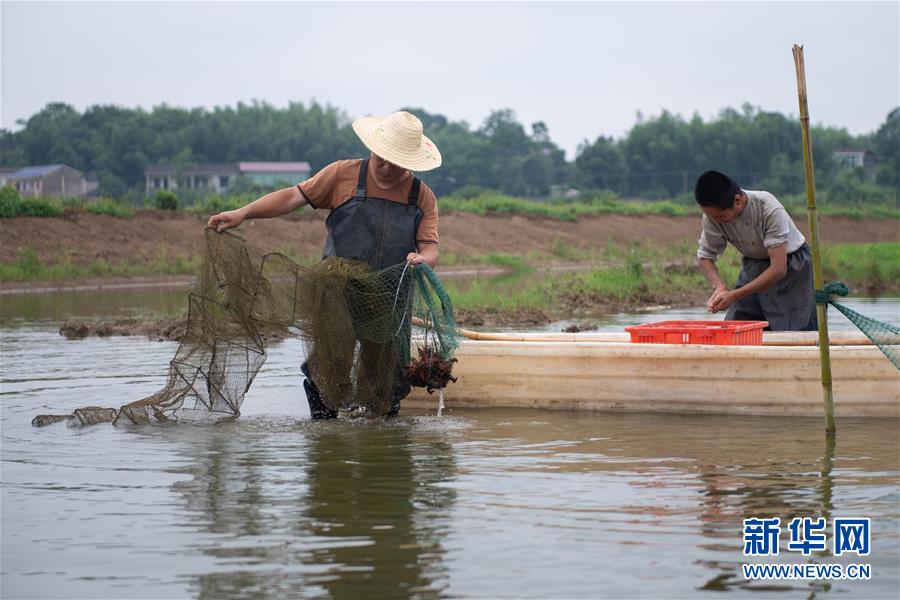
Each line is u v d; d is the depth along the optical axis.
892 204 80.62
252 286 7.45
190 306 7.50
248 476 5.69
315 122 114.56
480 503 5.12
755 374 7.59
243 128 113.19
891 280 23.84
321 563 4.29
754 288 8.11
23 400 8.18
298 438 6.81
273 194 7.64
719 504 5.07
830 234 55.53
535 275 30.69
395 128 7.40
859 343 7.89
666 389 7.76
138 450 6.39
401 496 5.26
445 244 40.28
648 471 5.77
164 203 36.44
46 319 15.90
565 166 123.06
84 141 106.75
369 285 7.39
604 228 50.00
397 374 7.61
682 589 4.02
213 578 4.14
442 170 112.62
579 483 5.50
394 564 4.27
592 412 7.86
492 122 133.62
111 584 4.09
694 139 100.62
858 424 7.23
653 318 15.80
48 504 5.14
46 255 28.70
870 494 5.23
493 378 8.07
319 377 7.43
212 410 7.48
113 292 23.38
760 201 8.12
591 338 8.64
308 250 35.12
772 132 99.12
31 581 4.12
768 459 6.07
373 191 7.59
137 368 10.00
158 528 4.75
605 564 4.26
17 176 96.88
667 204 57.66
